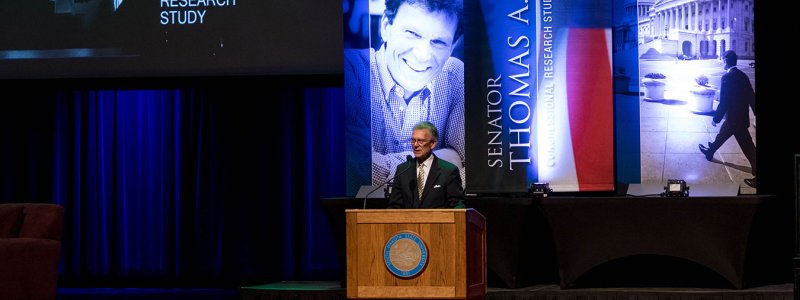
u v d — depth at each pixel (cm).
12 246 625
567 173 705
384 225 438
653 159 702
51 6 785
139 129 916
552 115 706
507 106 712
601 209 648
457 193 494
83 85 852
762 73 758
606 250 648
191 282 908
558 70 706
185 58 773
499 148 712
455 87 718
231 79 845
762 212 640
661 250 642
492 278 680
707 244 636
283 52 766
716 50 695
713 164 695
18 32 788
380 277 437
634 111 704
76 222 920
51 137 923
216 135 902
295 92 893
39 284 638
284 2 765
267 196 894
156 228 915
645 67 703
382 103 726
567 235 654
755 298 624
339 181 885
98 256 921
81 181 922
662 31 702
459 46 719
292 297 674
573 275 654
